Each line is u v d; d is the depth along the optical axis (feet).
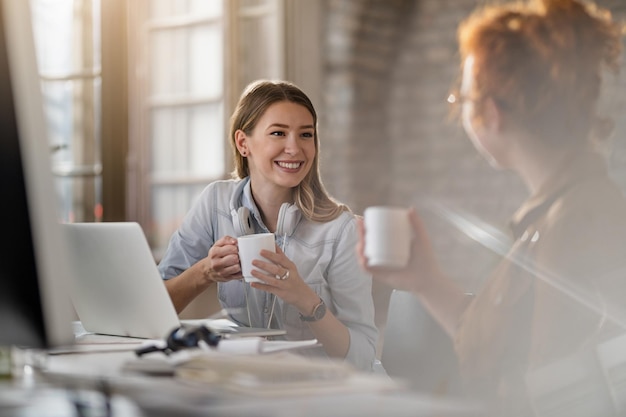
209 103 12.42
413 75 14.56
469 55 4.37
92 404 2.83
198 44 12.48
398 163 14.96
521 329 4.08
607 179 4.06
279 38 12.32
